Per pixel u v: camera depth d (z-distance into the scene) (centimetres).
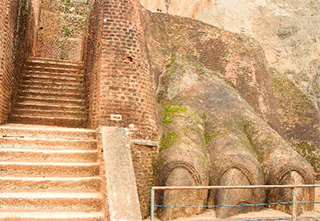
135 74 846
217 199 841
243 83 1313
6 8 801
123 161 588
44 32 1725
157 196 813
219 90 1134
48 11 1759
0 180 591
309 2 1856
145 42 908
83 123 935
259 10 1730
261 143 993
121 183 543
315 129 1399
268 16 1720
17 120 907
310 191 908
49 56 1714
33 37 1358
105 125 802
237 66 1327
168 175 809
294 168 902
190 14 1677
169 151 854
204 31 1332
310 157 1341
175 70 1139
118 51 845
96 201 578
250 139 1019
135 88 839
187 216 804
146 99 855
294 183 884
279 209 886
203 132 991
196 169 830
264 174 934
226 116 1041
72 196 579
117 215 493
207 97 1092
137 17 889
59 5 1797
